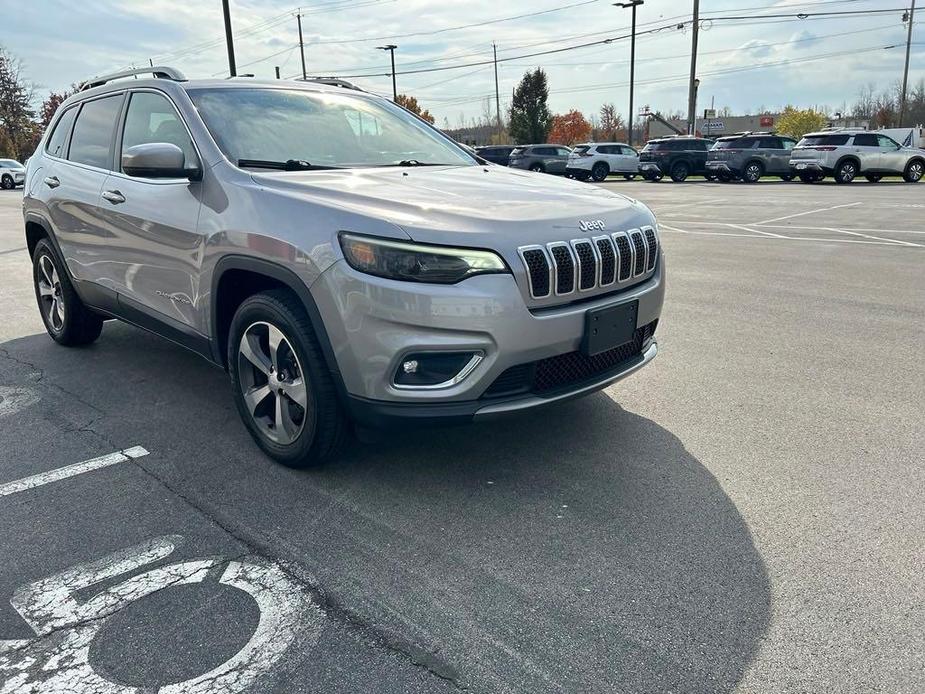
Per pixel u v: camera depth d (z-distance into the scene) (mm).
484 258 2725
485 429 3770
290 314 3035
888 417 3863
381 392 2795
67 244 4781
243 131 3686
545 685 2018
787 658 2111
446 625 2270
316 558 2639
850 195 19359
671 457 3432
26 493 3141
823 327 5676
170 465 3402
